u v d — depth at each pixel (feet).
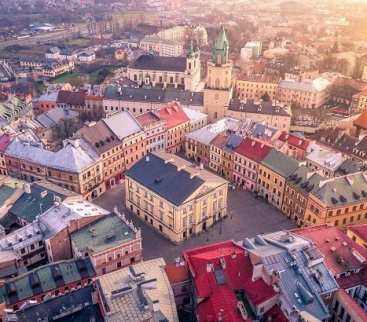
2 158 566.36
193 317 340.18
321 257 336.90
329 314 304.91
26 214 437.17
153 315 288.71
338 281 343.67
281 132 623.36
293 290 313.12
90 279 362.74
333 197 456.04
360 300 347.77
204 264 331.77
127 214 509.35
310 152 584.81
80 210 420.36
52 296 330.95
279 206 521.65
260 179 544.21
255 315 312.91
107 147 553.64
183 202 435.94
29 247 393.29
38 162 530.68
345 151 629.92
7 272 369.09
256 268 324.39
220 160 601.21
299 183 485.97
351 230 408.46
